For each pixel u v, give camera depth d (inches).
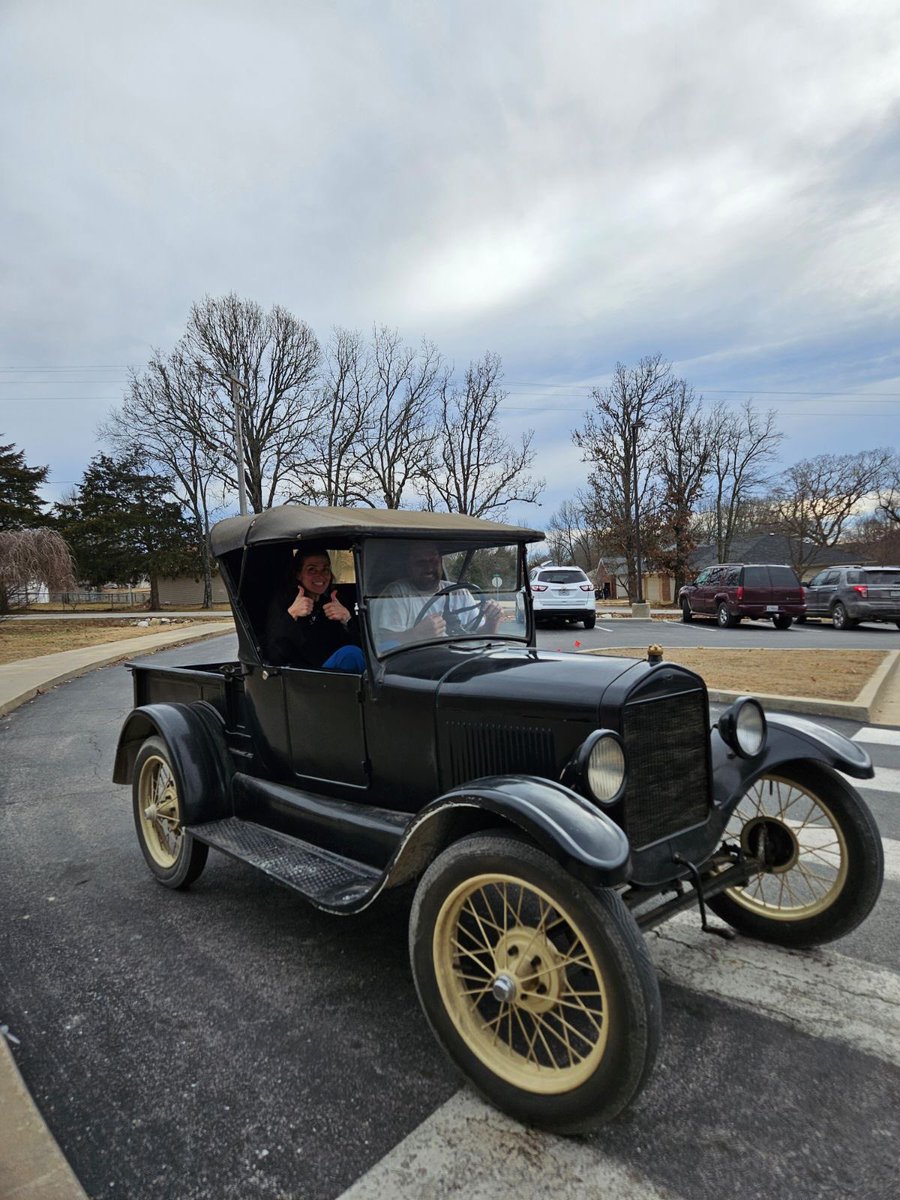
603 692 103.3
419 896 93.7
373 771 125.6
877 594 756.6
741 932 131.5
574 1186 76.7
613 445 1648.6
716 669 421.4
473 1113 88.1
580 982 103.3
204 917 144.6
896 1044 99.7
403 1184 77.4
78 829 200.8
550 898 83.3
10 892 158.6
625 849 83.0
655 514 1646.2
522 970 88.0
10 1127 83.5
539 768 106.1
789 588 786.8
